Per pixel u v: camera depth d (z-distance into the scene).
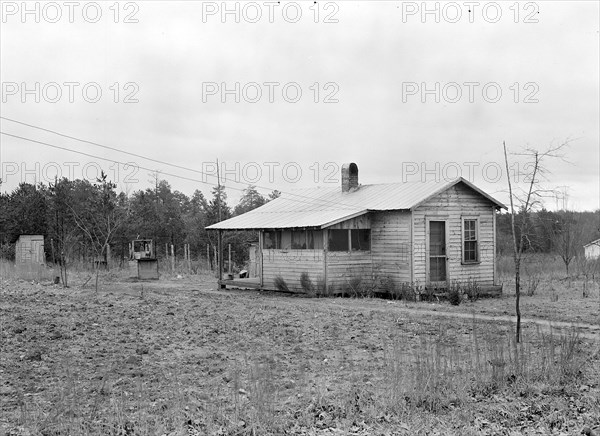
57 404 9.38
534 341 14.68
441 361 12.28
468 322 18.00
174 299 24.66
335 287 26.31
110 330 16.58
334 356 13.51
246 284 29.95
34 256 45.38
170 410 9.28
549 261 40.34
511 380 11.03
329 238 26.48
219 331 16.64
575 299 24.30
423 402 9.85
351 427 8.86
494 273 27.89
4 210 51.66
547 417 9.30
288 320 18.72
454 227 26.80
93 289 28.67
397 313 20.30
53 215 47.50
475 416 9.38
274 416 9.03
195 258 53.75
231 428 8.65
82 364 12.67
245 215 32.34
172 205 59.72
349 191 30.42
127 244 48.97
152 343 14.90
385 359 12.37
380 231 26.84
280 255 28.31
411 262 25.52
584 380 11.09
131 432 8.55
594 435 8.58
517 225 22.19
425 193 26.02
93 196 46.31
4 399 10.13
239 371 11.81
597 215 45.91
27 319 18.17
